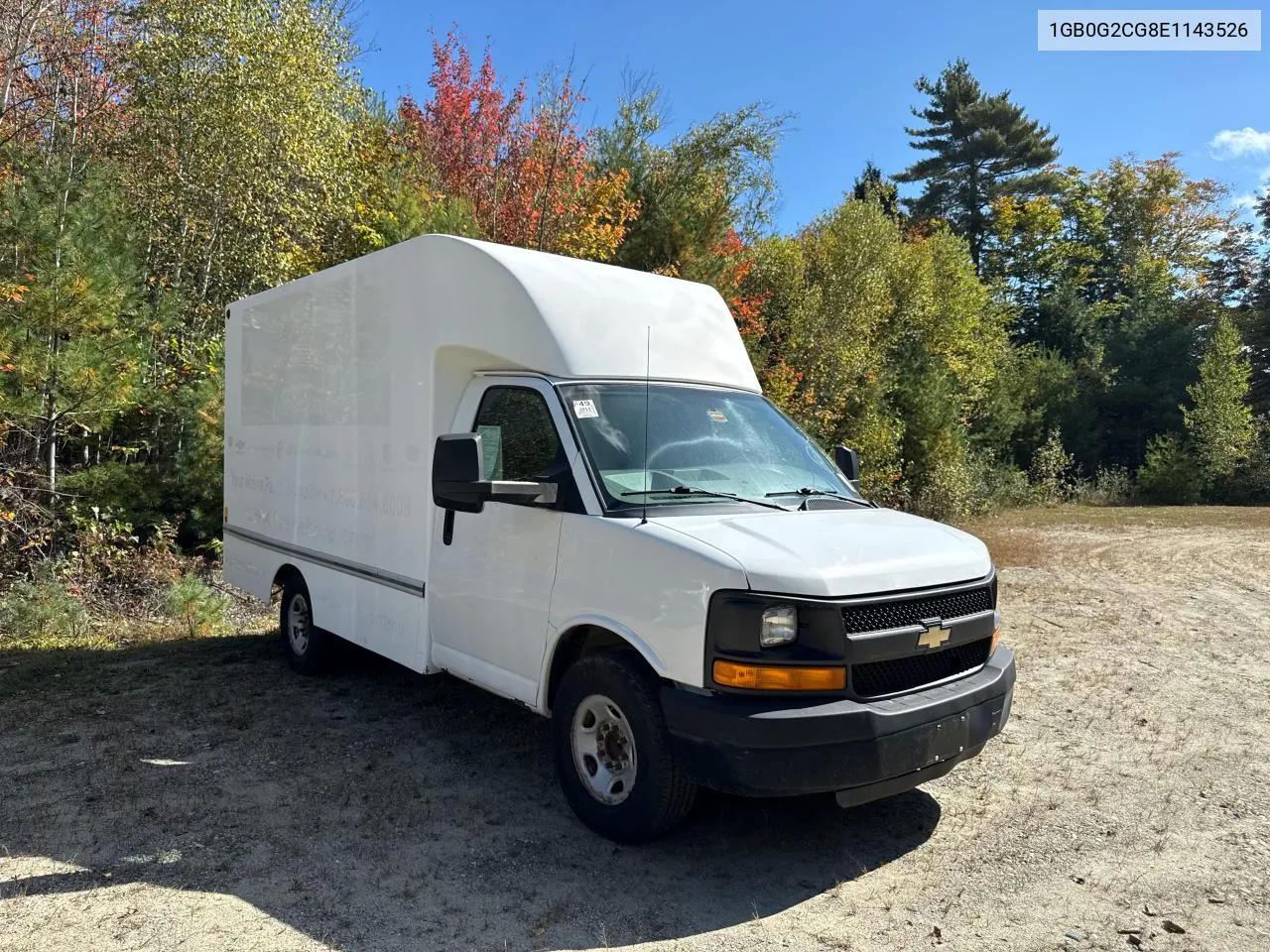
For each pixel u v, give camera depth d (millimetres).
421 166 14227
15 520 9297
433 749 5242
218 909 3451
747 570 3537
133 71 12211
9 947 3166
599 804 4074
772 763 3434
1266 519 22859
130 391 9305
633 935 3348
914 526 4465
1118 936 3418
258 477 7160
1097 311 43156
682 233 15570
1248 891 3785
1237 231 43562
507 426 4668
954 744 3818
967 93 46812
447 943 3260
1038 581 12203
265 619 8992
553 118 14062
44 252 8898
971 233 47219
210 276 12617
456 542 4863
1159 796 4766
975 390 26250
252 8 12281
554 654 4281
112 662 7133
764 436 5051
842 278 18688
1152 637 8742
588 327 4711
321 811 4359
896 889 3750
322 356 6137
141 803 4422
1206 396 32469
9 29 11117
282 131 12289
